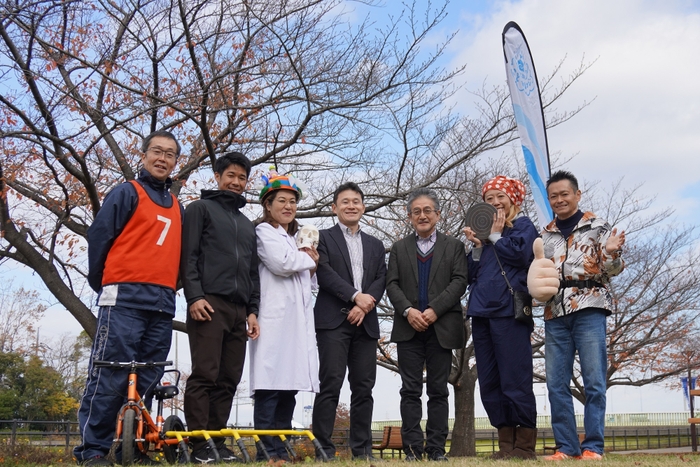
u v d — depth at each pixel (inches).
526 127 253.9
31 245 363.6
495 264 179.3
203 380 156.4
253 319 172.2
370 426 181.5
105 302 152.7
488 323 177.3
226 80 340.8
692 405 582.2
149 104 319.9
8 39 284.5
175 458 149.7
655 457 163.8
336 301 181.9
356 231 193.0
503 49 261.3
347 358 181.5
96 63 311.6
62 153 311.3
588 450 162.9
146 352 158.6
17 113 291.1
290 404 178.9
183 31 316.5
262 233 178.4
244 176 178.7
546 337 174.7
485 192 189.3
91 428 148.3
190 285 159.8
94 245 154.2
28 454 409.1
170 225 162.4
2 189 333.4
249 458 137.9
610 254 162.7
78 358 1166.3
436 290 181.8
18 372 1034.1
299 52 335.6
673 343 575.2
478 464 136.6
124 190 158.6
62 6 297.7
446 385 180.5
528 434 170.6
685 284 558.9
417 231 190.4
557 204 175.9
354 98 352.8
